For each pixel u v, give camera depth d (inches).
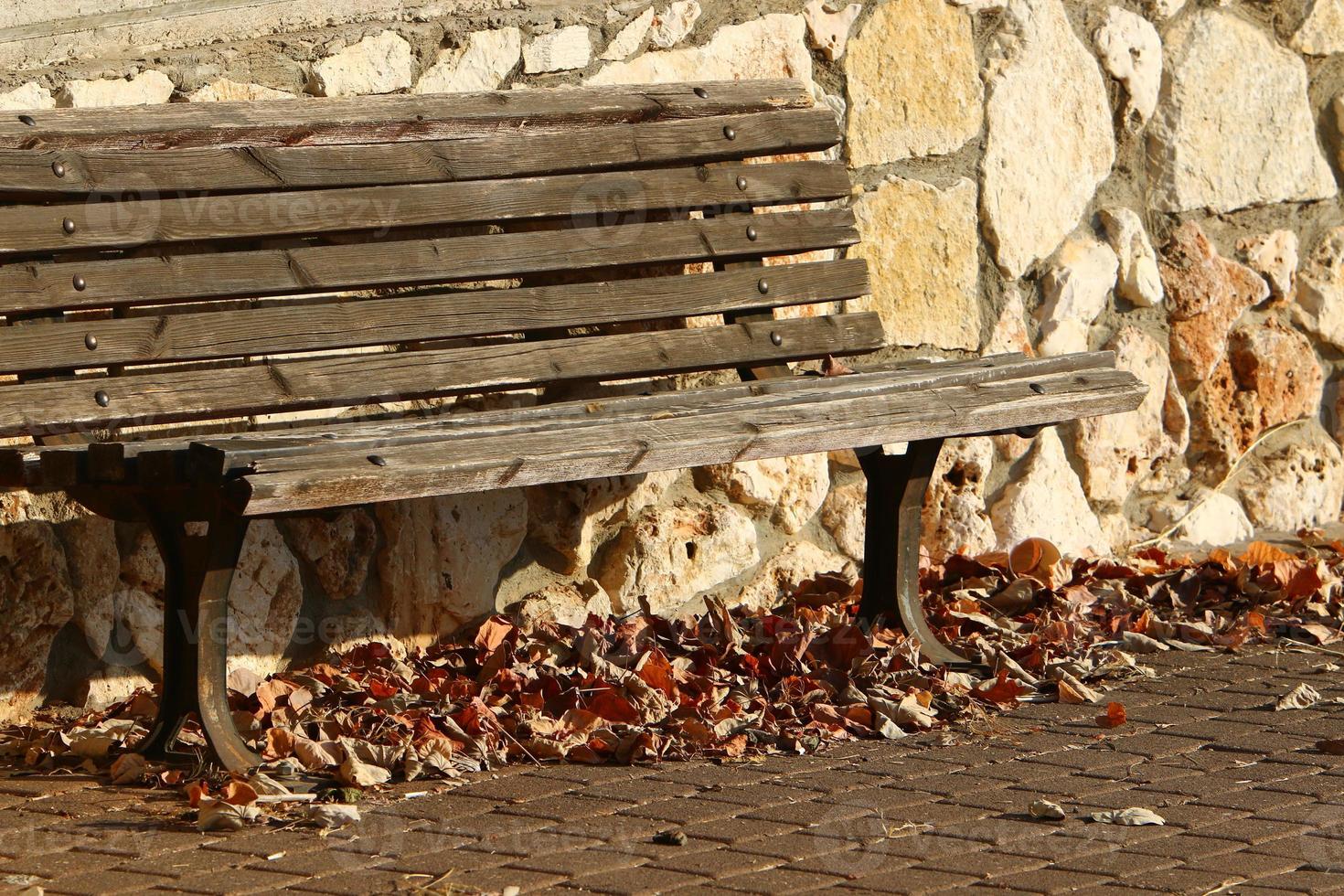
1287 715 203.2
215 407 193.3
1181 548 295.6
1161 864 149.3
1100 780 176.7
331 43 224.2
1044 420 217.0
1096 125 289.9
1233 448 305.4
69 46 207.5
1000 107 278.7
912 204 270.5
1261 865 148.9
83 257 193.9
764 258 256.2
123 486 170.4
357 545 221.9
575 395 239.3
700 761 184.9
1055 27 283.9
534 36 239.3
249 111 204.7
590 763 183.6
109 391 186.7
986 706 207.9
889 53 267.7
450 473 171.8
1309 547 296.0
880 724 197.3
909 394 210.5
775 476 257.8
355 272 205.8
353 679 208.8
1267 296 310.3
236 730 176.2
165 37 215.0
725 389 217.8
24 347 181.8
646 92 235.0
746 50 256.2
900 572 225.1
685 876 146.0
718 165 235.8
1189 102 299.0
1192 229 301.3
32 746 184.9
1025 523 278.8
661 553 246.7
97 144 193.5
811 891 142.3
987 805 167.9
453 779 176.7
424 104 217.0
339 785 171.9
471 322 213.5
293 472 162.9
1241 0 304.5
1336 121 316.2
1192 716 203.0
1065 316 286.0
